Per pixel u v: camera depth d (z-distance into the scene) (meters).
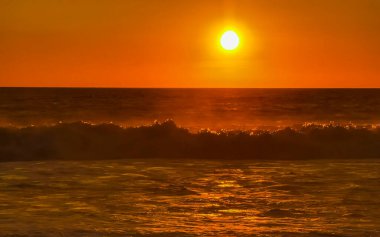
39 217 29.69
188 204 33.44
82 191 37.34
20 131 61.12
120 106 177.25
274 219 29.58
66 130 61.78
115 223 28.41
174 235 26.00
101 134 62.16
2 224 27.94
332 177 43.84
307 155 59.12
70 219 29.25
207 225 28.09
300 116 141.25
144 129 63.09
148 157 57.75
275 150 60.69
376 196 35.88
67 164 51.41
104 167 49.41
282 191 37.78
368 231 26.88
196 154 60.12
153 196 35.88
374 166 50.53
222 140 60.62
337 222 28.81
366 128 64.19
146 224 28.22
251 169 48.88
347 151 60.09
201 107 177.00
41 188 38.28
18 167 48.94
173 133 62.44
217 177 44.00
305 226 27.94
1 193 36.47
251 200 34.69
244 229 27.28
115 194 36.44
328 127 64.56
